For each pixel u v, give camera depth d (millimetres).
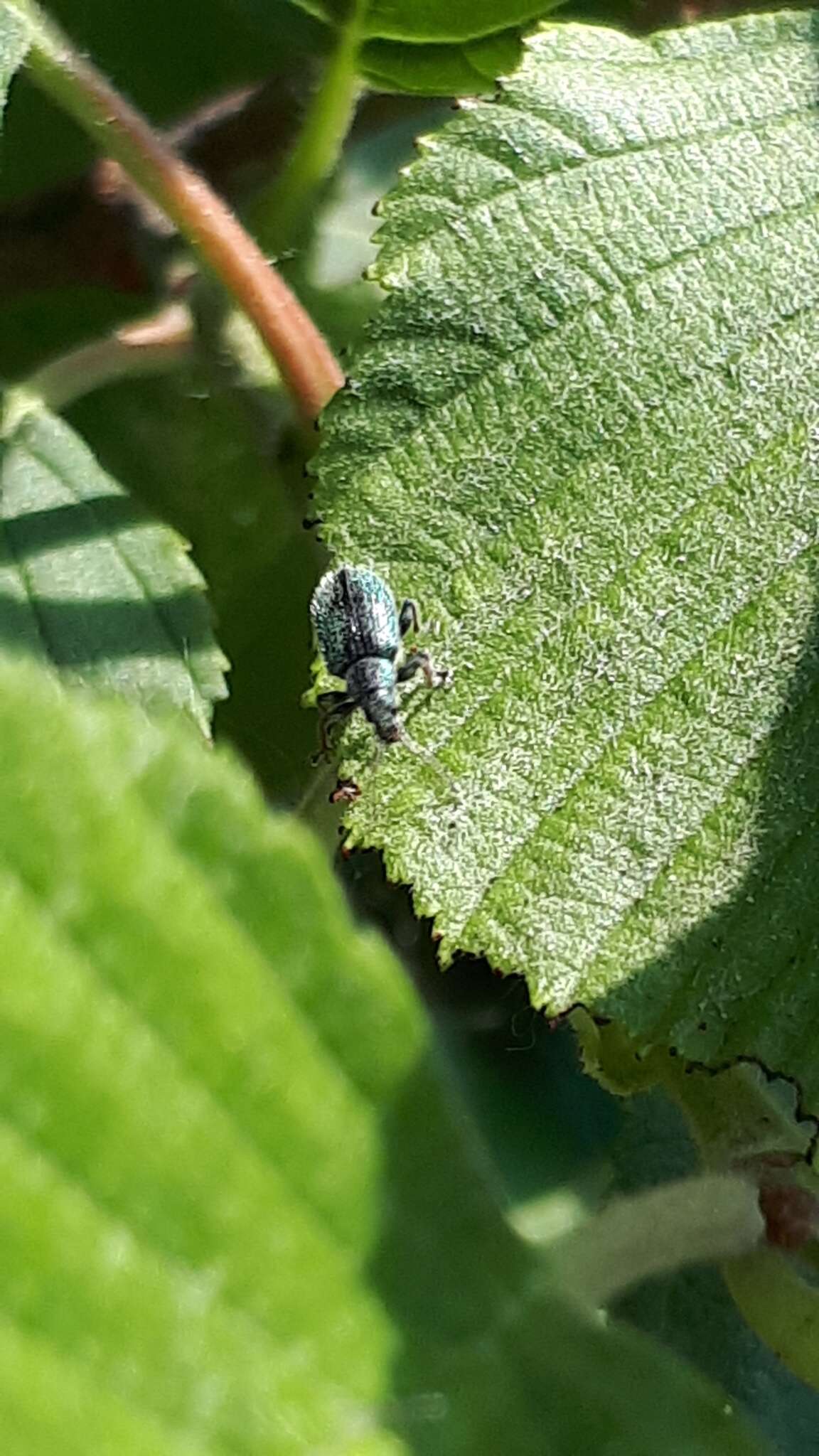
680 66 62
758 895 53
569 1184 70
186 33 89
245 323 72
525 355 58
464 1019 71
